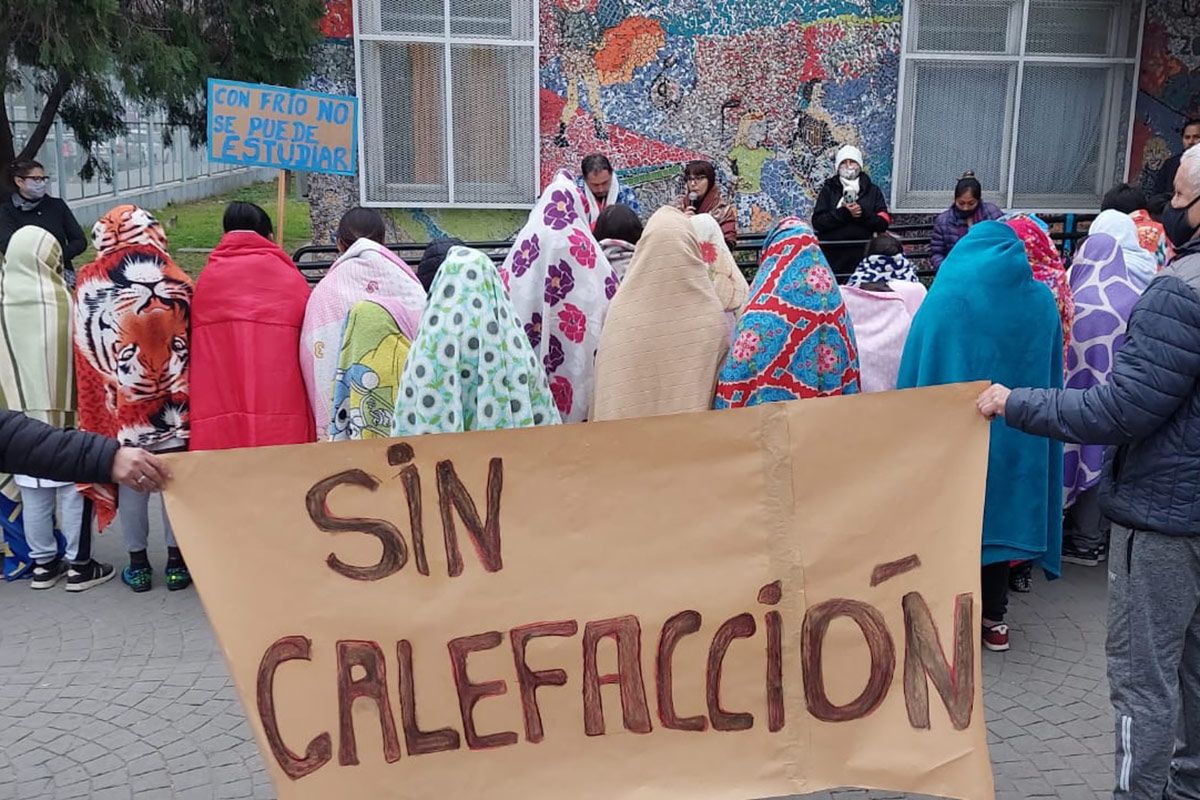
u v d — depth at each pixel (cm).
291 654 257
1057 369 427
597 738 272
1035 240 484
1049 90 974
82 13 826
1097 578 532
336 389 387
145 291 446
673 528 272
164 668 436
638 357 354
